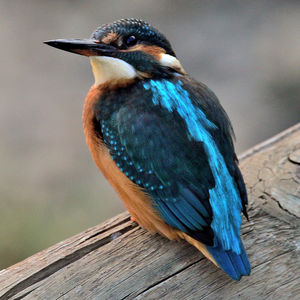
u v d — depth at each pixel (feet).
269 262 22.18
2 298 21.57
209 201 23.73
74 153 63.67
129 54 26.27
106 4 84.28
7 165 61.72
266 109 68.69
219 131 25.25
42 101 70.49
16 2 85.46
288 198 25.30
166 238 24.99
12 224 55.01
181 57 76.07
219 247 22.57
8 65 75.56
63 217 56.13
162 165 24.07
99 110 26.18
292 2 84.38
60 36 78.79
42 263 23.07
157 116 24.62
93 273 22.40
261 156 28.94
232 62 75.15
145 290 21.65
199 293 21.38
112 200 58.18
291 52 75.72
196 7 83.82
